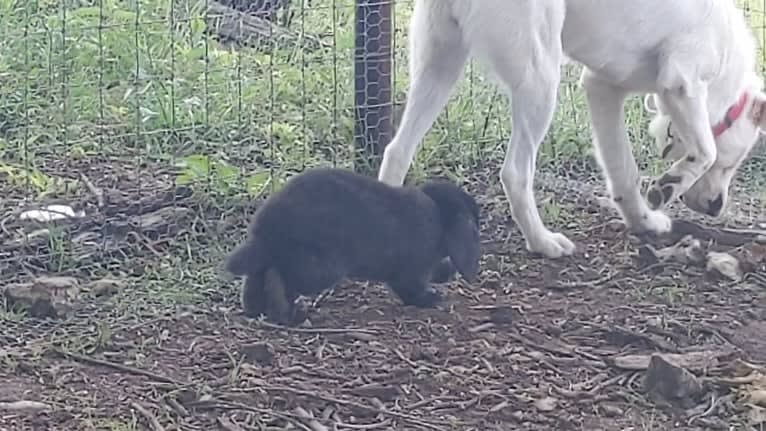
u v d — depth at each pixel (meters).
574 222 3.67
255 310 2.99
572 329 3.01
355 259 2.96
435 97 3.41
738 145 3.61
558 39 3.30
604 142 3.59
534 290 3.22
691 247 3.41
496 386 2.77
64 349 2.83
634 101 4.29
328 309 3.05
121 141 4.03
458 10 3.29
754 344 2.99
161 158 3.94
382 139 3.89
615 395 2.75
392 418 2.65
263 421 2.62
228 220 3.49
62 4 4.47
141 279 3.18
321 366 2.81
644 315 3.10
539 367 2.85
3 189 3.66
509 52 3.26
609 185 3.61
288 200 2.94
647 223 3.61
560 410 2.70
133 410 2.63
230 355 2.83
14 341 2.87
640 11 3.40
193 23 4.59
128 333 2.92
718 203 3.66
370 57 3.85
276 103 4.28
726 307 3.17
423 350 2.87
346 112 4.15
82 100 4.17
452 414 2.68
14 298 3.00
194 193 3.61
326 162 3.94
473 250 3.03
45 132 4.03
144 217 3.49
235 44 4.76
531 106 3.30
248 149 3.98
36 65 4.35
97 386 2.72
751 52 3.63
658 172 4.10
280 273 2.95
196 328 2.94
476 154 4.04
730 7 3.54
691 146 3.50
